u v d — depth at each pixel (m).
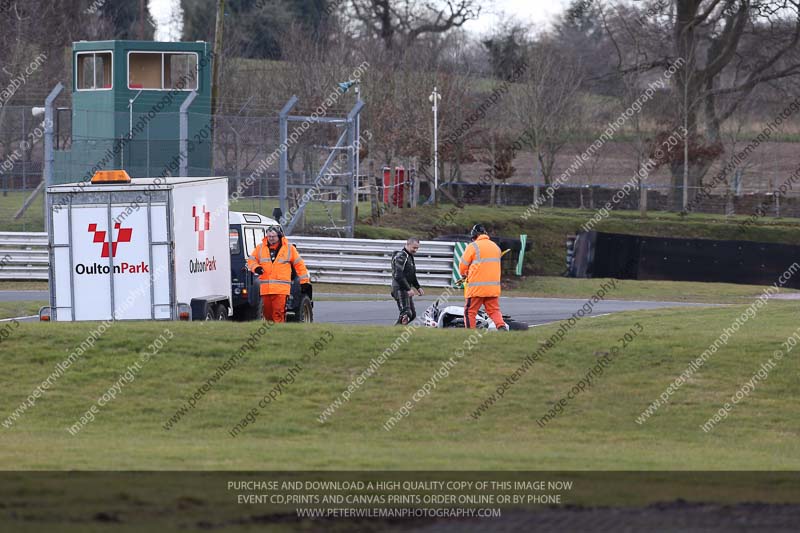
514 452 41.44
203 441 44.88
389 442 45.09
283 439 46.22
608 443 45.56
